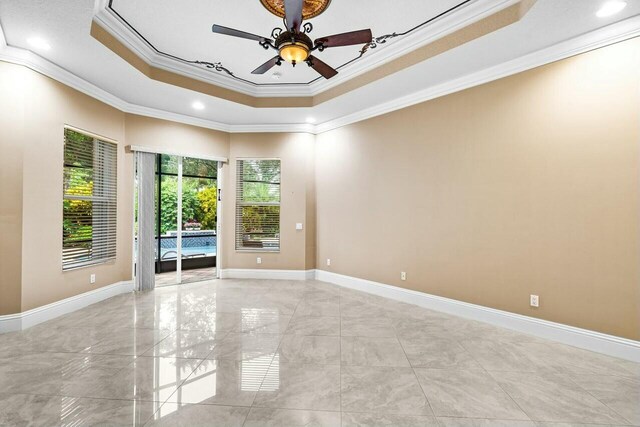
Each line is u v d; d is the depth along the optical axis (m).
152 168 5.04
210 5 2.90
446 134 3.94
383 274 4.71
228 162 5.89
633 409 1.98
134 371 2.43
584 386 2.24
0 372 2.40
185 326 3.41
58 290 3.70
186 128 5.36
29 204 3.35
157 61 3.90
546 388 2.21
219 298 4.54
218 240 5.90
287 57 2.66
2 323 3.17
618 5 2.44
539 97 3.15
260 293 4.84
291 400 2.06
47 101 3.51
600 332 2.78
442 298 3.97
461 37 3.05
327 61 3.96
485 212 3.56
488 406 2.00
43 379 2.30
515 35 2.86
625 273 2.67
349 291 4.99
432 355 2.72
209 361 2.60
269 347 2.88
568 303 2.96
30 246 3.36
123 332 3.22
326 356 2.70
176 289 5.06
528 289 3.22
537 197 3.16
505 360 2.63
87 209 4.15
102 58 3.39
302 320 3.62
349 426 1.81
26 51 3.22
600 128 2.78
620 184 2.69
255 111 5.09
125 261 4.79
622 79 2.67
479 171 3.62
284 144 5.84
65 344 2.92
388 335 3.18
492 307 3.50
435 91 4.03
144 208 4.97
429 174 4.13
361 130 5.08
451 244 3.89
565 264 2.98
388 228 4.66
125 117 4.75
